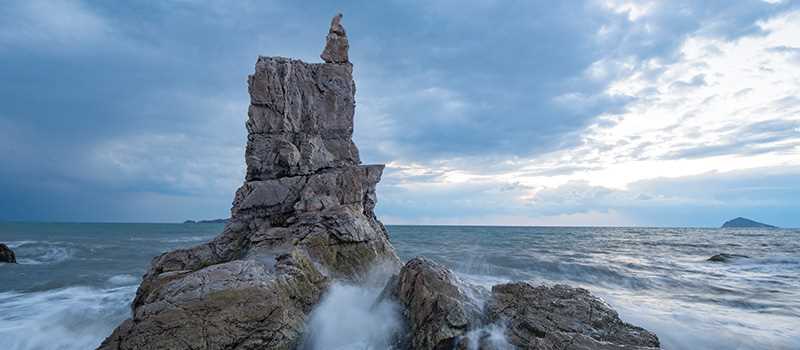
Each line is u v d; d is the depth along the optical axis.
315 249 20.47
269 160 23.75
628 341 12.34
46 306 22.16
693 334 17.31
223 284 14.02
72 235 95.69
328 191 23.61
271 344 13.25
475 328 13.21
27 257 47.47
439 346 12.70
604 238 97.50
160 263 20.34
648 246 69.31
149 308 13.02
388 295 16.59
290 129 24.47
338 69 26.64
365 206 25.83
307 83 25.67
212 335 12.66
